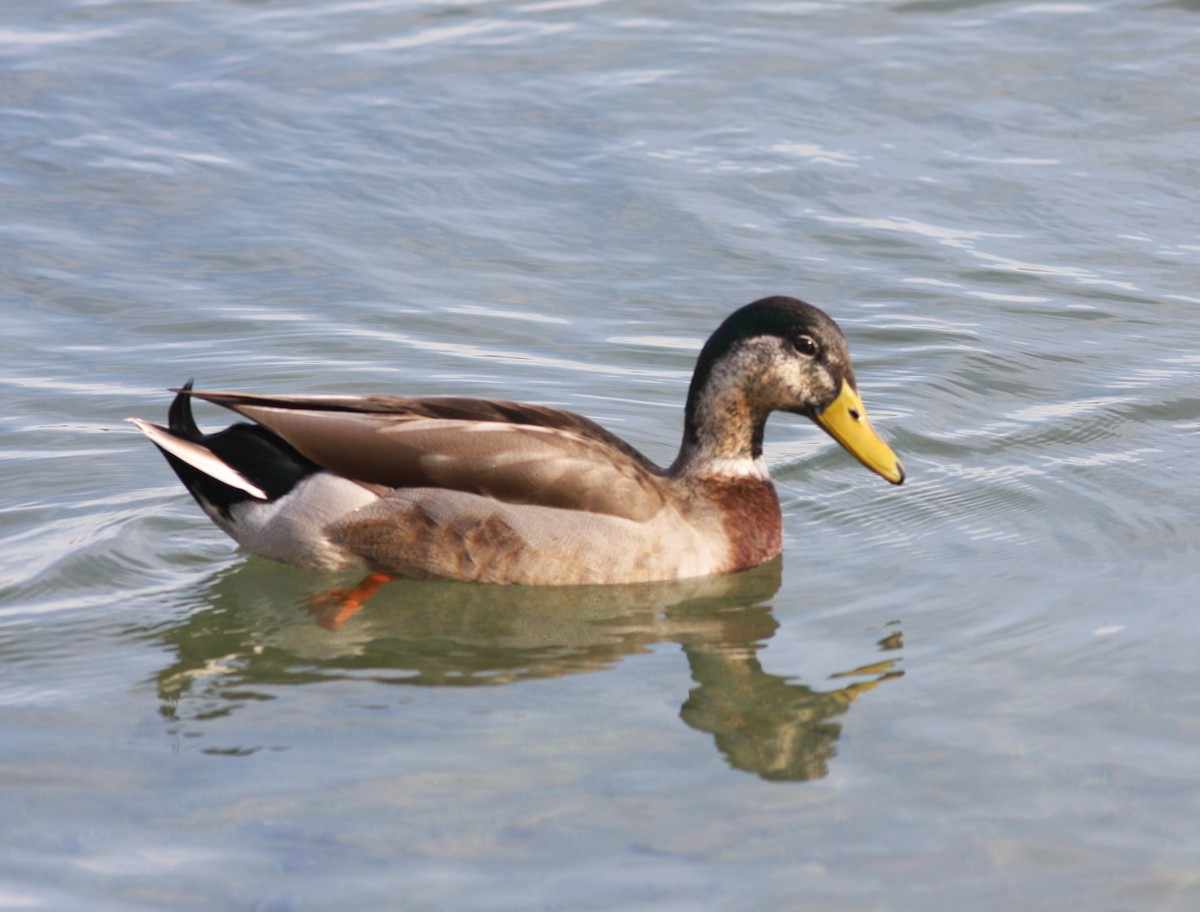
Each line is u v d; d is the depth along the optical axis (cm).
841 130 2041
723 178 1931
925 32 2288
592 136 2023
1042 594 1165
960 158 1977
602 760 936
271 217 1850
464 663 1086
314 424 1202
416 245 1806
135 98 2097
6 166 1922
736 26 2319
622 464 1220
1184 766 914
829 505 1366
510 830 855
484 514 1196
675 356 1616
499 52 2241
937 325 1666
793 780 909
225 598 1197
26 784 905
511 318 1678
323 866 820
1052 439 1456
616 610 1178
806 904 792
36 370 1559
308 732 973
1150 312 1691
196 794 895
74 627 1139
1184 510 1298
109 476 1388
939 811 874
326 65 2195
